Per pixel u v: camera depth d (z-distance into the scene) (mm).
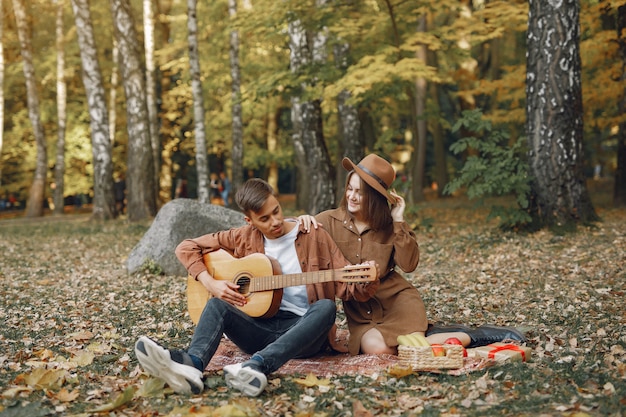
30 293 8164
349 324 4773
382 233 4727
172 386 3896
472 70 21469
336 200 17250
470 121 11883
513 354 4312
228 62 24969
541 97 11711
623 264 8320
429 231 13477
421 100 22797
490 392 3770
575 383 3873
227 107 25531
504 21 14844
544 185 11695
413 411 3564
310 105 16922
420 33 14453
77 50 29000
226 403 3729
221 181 29281
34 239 15398
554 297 6773
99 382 4230
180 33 25922
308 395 3867
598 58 16219
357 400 3732
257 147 27844
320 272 4332
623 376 3984
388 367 4309
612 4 13805
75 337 5574
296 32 16234
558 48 11617
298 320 4363
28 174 33438
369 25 15180
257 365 3906
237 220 10031
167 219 9695
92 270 10234
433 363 4188
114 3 19906
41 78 30328
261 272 4406
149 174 20125
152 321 6293
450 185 11906
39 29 30484
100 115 21062
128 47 19922
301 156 21141
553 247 10109
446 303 6801
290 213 20938
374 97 15312
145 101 20156
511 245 10680
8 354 5020
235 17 15055
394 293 4711
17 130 31719
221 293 4371
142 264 9570
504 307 6445
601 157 28594
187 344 5336
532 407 3516
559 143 11641
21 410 3664
